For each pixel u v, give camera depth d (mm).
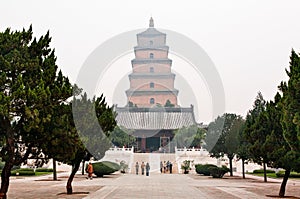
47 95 19703
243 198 26469
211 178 49594
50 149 21609
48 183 39625
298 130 21391
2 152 21531
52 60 22250
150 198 25766
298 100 22719
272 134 27562
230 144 50656
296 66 24266
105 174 49781
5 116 19062
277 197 27344
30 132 20984
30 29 22172
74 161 27359
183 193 29406
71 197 26031
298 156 24922
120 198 25578
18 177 50312
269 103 29812
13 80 20828
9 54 20750
